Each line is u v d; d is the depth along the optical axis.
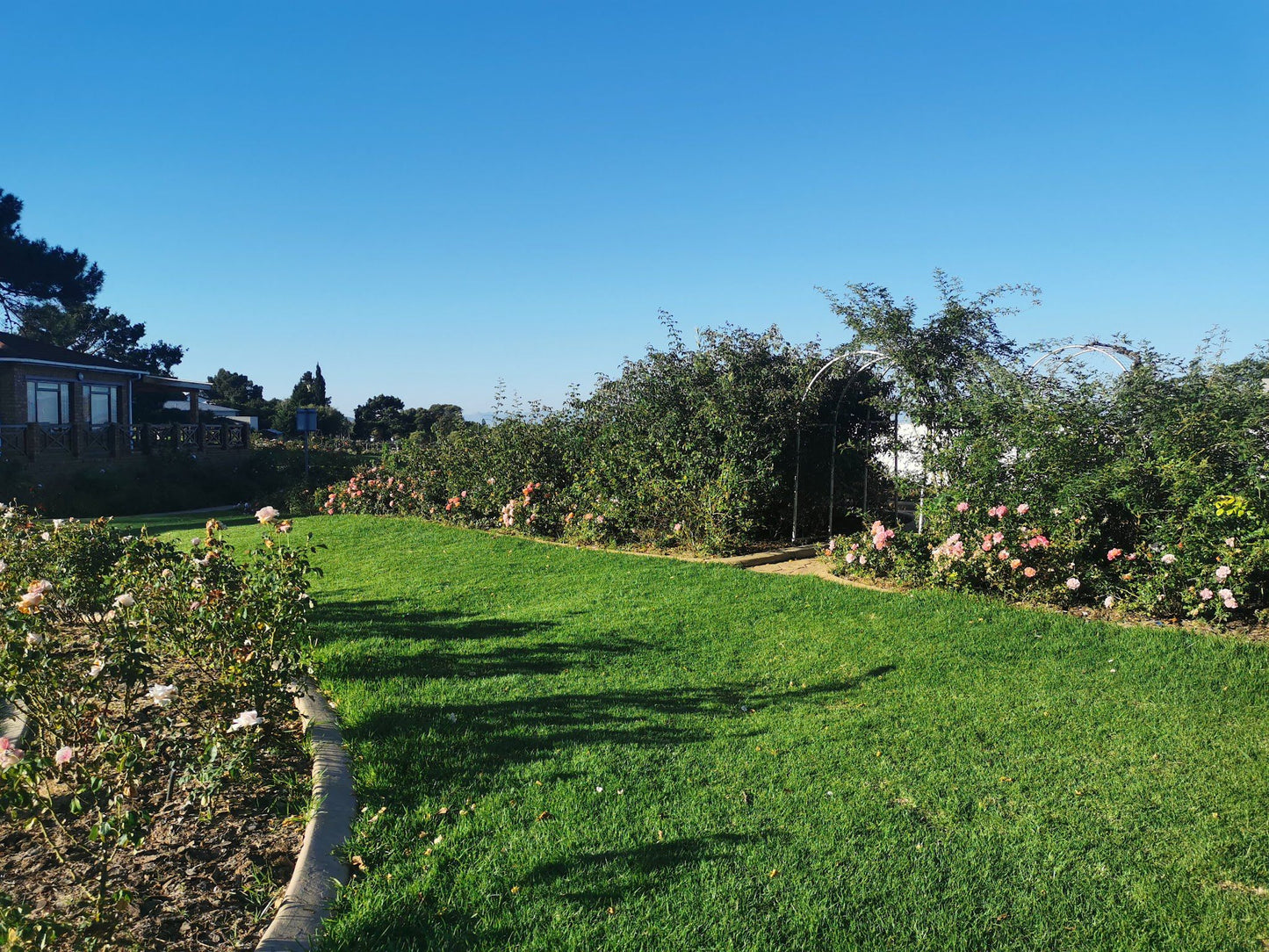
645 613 7.04
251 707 4.26
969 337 9.27
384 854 3.30
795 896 3.03
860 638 6.09
